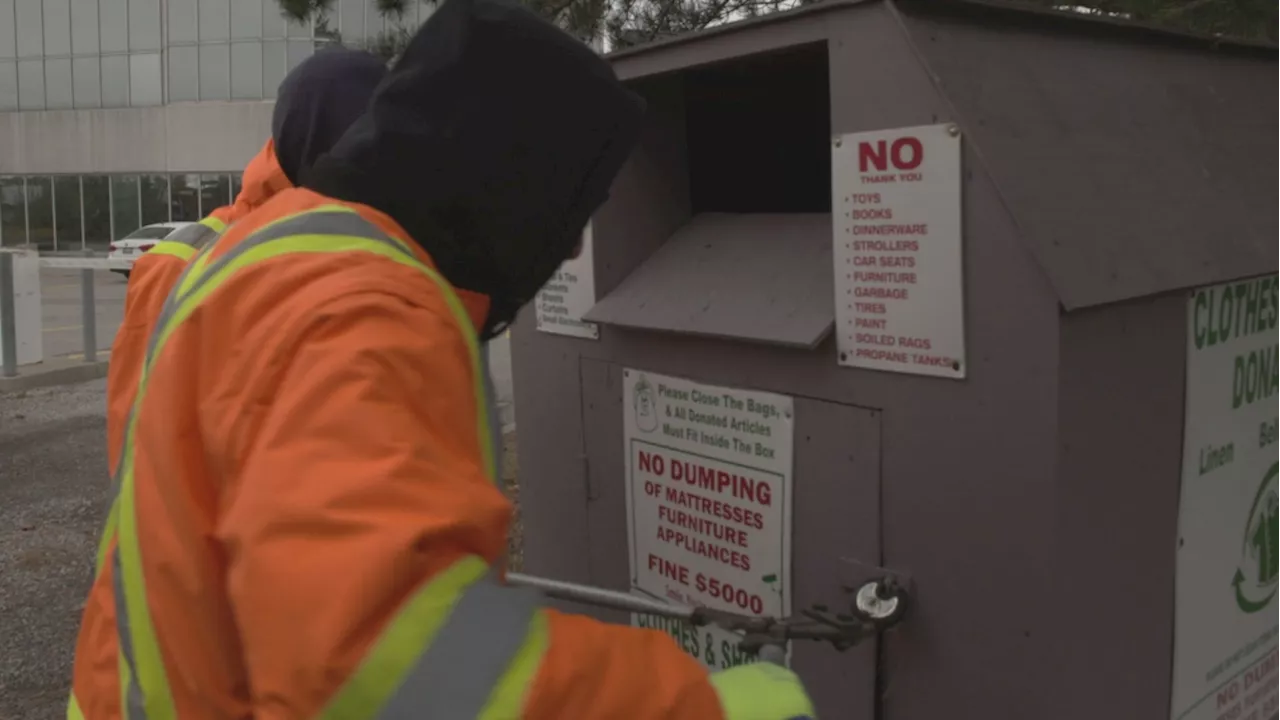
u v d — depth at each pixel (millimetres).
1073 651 1629
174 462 955
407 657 756
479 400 968
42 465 6223
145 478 975
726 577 2129
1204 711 2023
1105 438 1640
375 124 1068
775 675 1082
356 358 854
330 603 753
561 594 1916
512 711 768
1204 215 1927
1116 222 1712
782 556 1993
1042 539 1576
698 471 2168
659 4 5773
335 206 1033
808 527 1934
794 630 1745
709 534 2160
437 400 891
